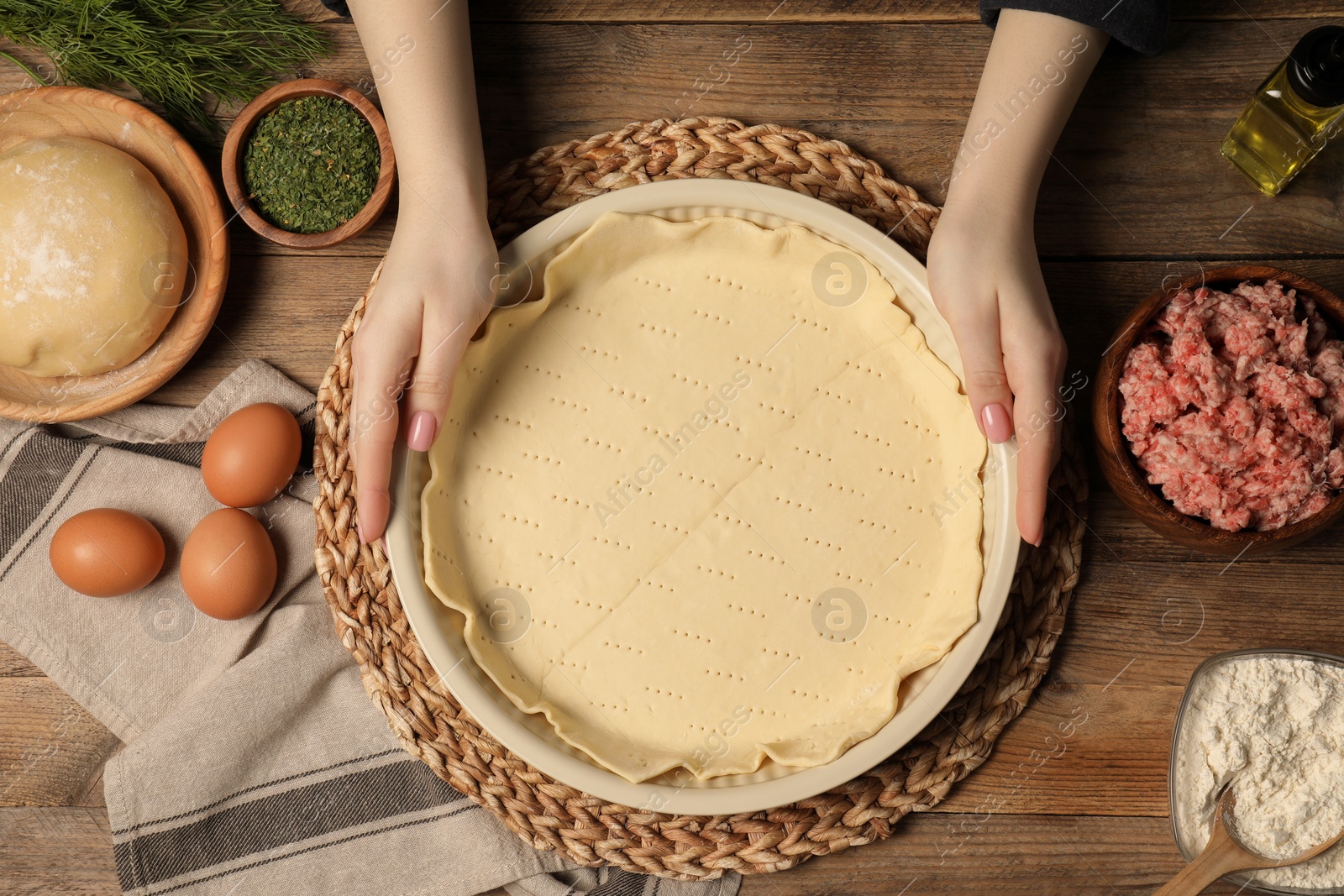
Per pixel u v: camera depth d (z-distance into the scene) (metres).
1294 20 0.90
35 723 0.89
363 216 0.87
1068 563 0.88
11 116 0.89
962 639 0.83
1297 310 0.84
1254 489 0.82
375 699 0.86
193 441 0.90
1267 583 0.89
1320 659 0.85
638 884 0.87
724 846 0.86
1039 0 0.82
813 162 0.88
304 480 0.90
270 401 0.89
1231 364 0.82
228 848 0.87
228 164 0.87
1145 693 0.88
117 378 0.90
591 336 0.86
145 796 0.86
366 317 0.82
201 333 0.87
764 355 0.86
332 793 0.88
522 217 0.88
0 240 0.86
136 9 0.89
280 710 0.88
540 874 0.87
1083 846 0.88
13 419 0.89
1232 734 0.85
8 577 0.88
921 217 0.88
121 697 0.88
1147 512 0.83
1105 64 0.90
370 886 0.87
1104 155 0.90
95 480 0.89
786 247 0.85
